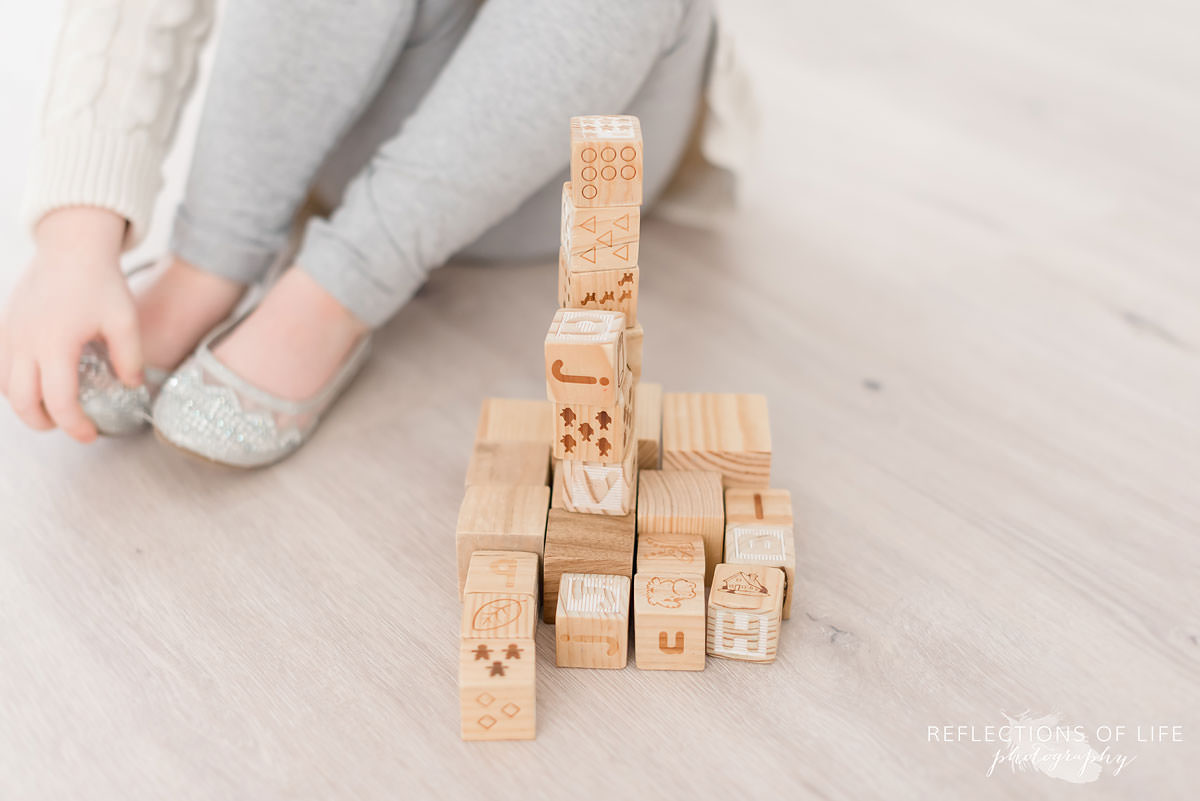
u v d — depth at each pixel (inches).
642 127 46.1
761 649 35.5
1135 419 43.6
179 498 40.4
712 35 46.8
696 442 38.2
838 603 37.4
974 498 40.6
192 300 42.4
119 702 34.9
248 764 33.6
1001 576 38.2
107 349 40.5
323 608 37.3
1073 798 33.0
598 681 35.5
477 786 33.2
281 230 43.6
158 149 42.0
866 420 43.5
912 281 50.2
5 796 33.0
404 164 40.3
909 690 35.2
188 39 42.8
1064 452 42.3
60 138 40.2
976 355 46.4
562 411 34.6
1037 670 35.7
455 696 35.1
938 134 60.3
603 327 34.1
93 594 37.5
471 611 34.4
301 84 41.0
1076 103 63.8
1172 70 67.9
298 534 39.4
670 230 53.4
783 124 61.2
